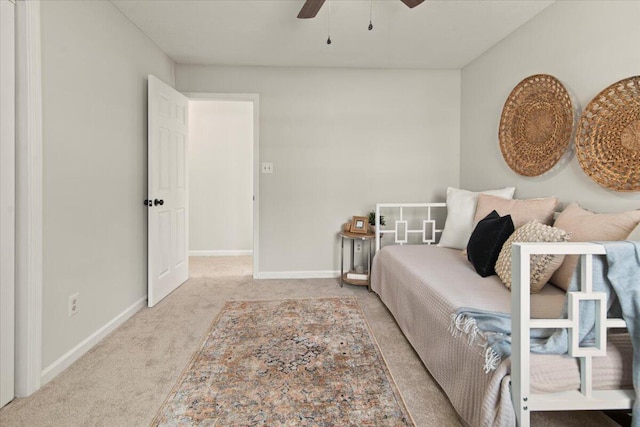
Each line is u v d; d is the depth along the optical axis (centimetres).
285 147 365
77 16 198
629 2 180
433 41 298
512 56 281
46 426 141
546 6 238
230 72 356
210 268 421
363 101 369
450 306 161
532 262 171
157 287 288
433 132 375
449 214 303
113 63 237
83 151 204
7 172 156
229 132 512
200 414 147
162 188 297
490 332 133
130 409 151
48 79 176
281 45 306
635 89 177
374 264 317
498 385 118
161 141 294
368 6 239
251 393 163
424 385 171
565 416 146
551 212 218
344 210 372
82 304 203
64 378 176
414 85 371
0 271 153
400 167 374
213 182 512
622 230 159
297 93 363
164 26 269
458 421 145
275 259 371
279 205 368
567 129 221
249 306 282
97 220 219
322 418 145
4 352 155
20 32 160
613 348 122
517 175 277
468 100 356
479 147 335
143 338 222
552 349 117
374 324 247
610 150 190
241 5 238
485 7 239
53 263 180
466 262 242
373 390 166
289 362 192
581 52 210
